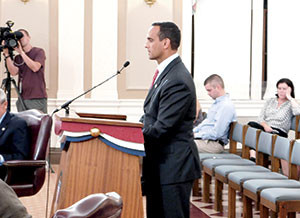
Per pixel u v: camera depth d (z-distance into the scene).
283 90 7.07
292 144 4.72
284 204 4.15
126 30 8.02
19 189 4.10
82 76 7.93
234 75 8.61
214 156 5.92
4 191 1.36
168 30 3.47
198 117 6.66
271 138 5.18
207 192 5.95
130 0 8.01
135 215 3.13
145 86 8.06
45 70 7.87
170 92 3.36
